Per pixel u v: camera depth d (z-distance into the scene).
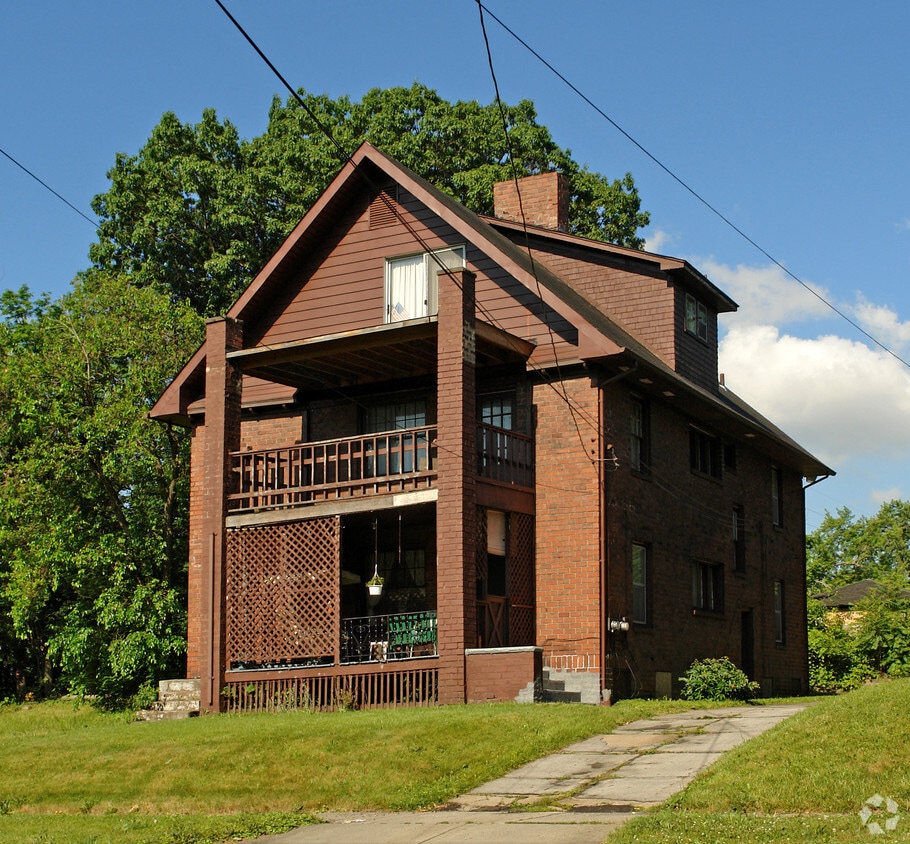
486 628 21.55
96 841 12.47
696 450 27.52
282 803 14.45
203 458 25.94
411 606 24.97
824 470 34.22
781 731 14.22
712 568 27.98
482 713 17.64
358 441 24.95
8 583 33.00
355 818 13.44
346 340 22.59
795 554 33.62
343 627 23.38
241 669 22.75
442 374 21.45
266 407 26.88
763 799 12.12
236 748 16.52
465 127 45.06
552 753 15.61
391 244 25.34
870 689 15.36
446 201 24.67
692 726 16.72
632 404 24.55
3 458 33.81
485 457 22.06
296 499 25.42
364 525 24.50
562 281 27.59
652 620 24.19
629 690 22.80
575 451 22.88
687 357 27.19
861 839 10.36
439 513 21.08
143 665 29.95
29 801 15.59
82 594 31.31
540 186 29.59
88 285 34.38
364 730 16.73
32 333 34.12
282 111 46.94
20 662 41.69
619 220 45.25
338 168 42.78
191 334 33.47
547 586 22.70
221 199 42.25
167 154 44.66
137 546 31.98
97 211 45.25
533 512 23.03
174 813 14.48
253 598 22.84
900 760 12.59
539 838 11.39
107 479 31.39
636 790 13.23
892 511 70.75
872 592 41.03
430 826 12.45
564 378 23.20
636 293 27.12
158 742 17.47
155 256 43.03
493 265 24.12
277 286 26.27
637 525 23.86
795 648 32.81
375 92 45.81
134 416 30.77
